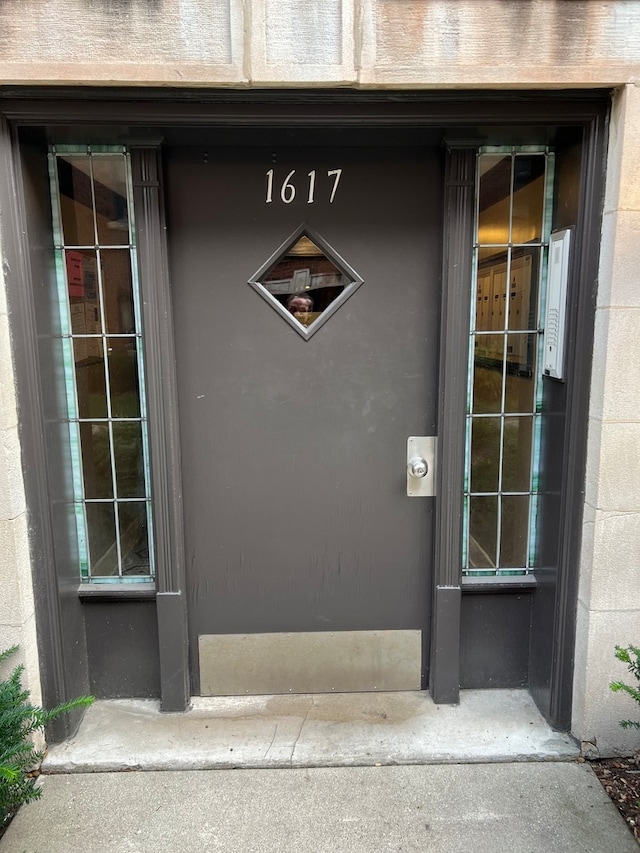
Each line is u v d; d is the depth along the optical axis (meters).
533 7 1.85
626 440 2.07
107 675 2.54
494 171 2.25
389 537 2.48
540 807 2.03
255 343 2.34
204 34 1.84
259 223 2.26
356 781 2.14
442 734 2.33
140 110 1.95
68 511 2.35
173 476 2.31
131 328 2.29
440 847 1.88
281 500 2.45
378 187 2.25
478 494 2.45
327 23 1.84
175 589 2.39
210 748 2.27
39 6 1.81
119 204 2.21
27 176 2.04
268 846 1.89
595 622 2.17
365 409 2.40
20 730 1.98
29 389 2.09
